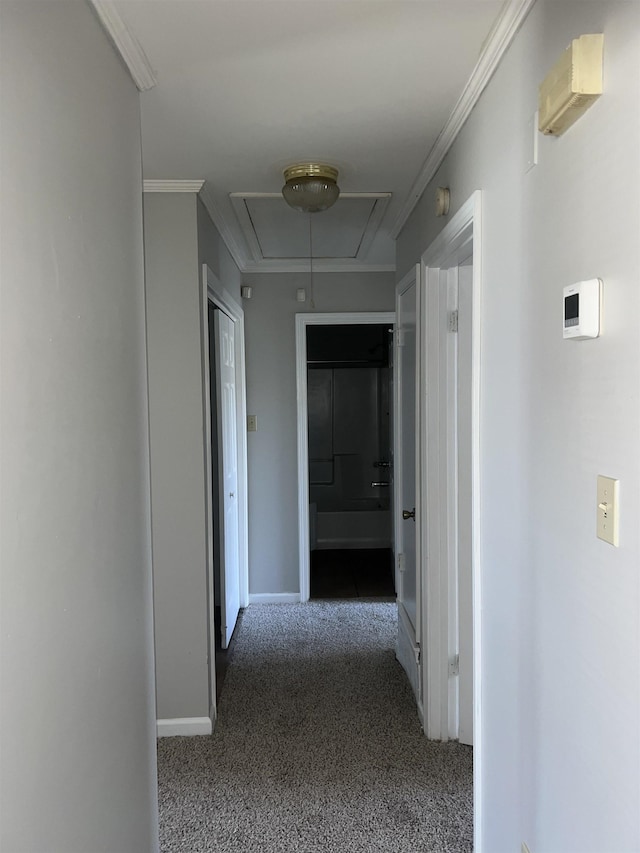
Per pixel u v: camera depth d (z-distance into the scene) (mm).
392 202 2762
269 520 4320
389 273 4254
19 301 875
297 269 4211
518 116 1363
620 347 937
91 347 1184
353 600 4383
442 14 1340
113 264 1338
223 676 3188
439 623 2545
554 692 1217
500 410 1518
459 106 1771
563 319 1114
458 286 2461
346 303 4266
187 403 2609
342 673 3205
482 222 1654
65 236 1058
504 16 1336
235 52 1482
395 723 2705
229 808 2152
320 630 3809
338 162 2275
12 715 837
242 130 1974
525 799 1391
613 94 943
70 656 1049
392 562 5090
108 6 1244
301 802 2180
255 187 2561
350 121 1915
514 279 1404
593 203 1016
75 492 1087
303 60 1535
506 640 1499
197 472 2623
